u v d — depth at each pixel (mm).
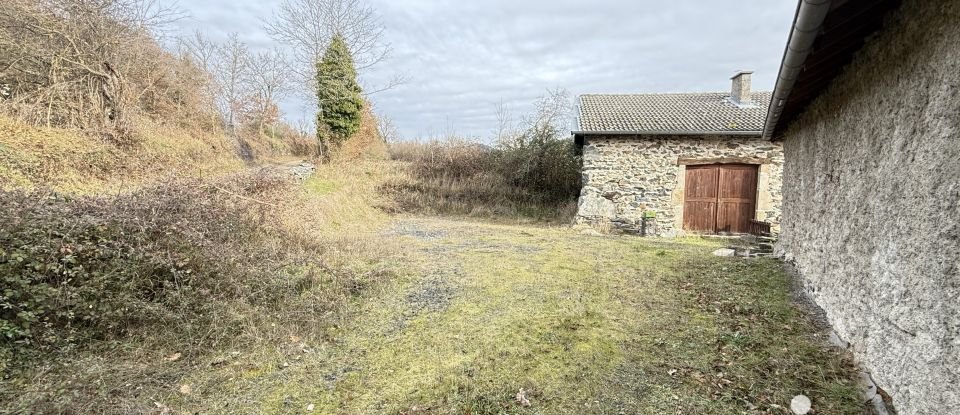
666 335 3441
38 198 3311
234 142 12641
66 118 7309
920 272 2266
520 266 5746
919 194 2328
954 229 2021
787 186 5781
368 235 7504
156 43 10125
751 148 10039
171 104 10484
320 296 4074
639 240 8547
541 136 13969
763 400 2504
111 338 2969
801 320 3635
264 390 2695
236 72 16156
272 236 5426
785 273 5027
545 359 3096
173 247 3604
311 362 3045
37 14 7156
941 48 2189
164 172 7027
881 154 2838
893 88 2705
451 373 2908
